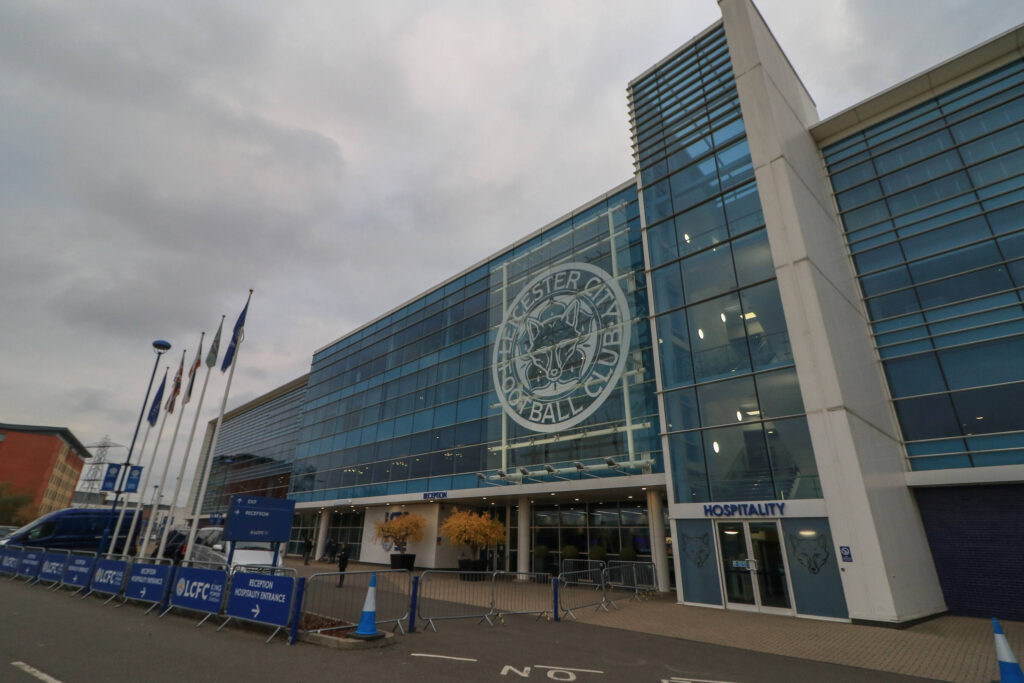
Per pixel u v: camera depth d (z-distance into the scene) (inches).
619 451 896.3
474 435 1184.2
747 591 597.3
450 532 1003.9
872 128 794.8
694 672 325.4
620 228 1035.9
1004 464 581.3
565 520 1045.8
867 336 710.5
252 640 363.9
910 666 353.1
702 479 670.5
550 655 359.9
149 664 287.0
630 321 957.2
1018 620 546.3
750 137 735.1
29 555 705.0
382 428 1501.0
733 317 696.4
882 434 626.2
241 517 637.9
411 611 437.7
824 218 745.6
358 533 1483.8
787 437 603.5
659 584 815.1
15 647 314.7
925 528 631.2
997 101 682.8
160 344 1139.9
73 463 4675.2
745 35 781.3
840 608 522.3
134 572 513.0
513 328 1194.0
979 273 647.8
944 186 703.1
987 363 619.5
